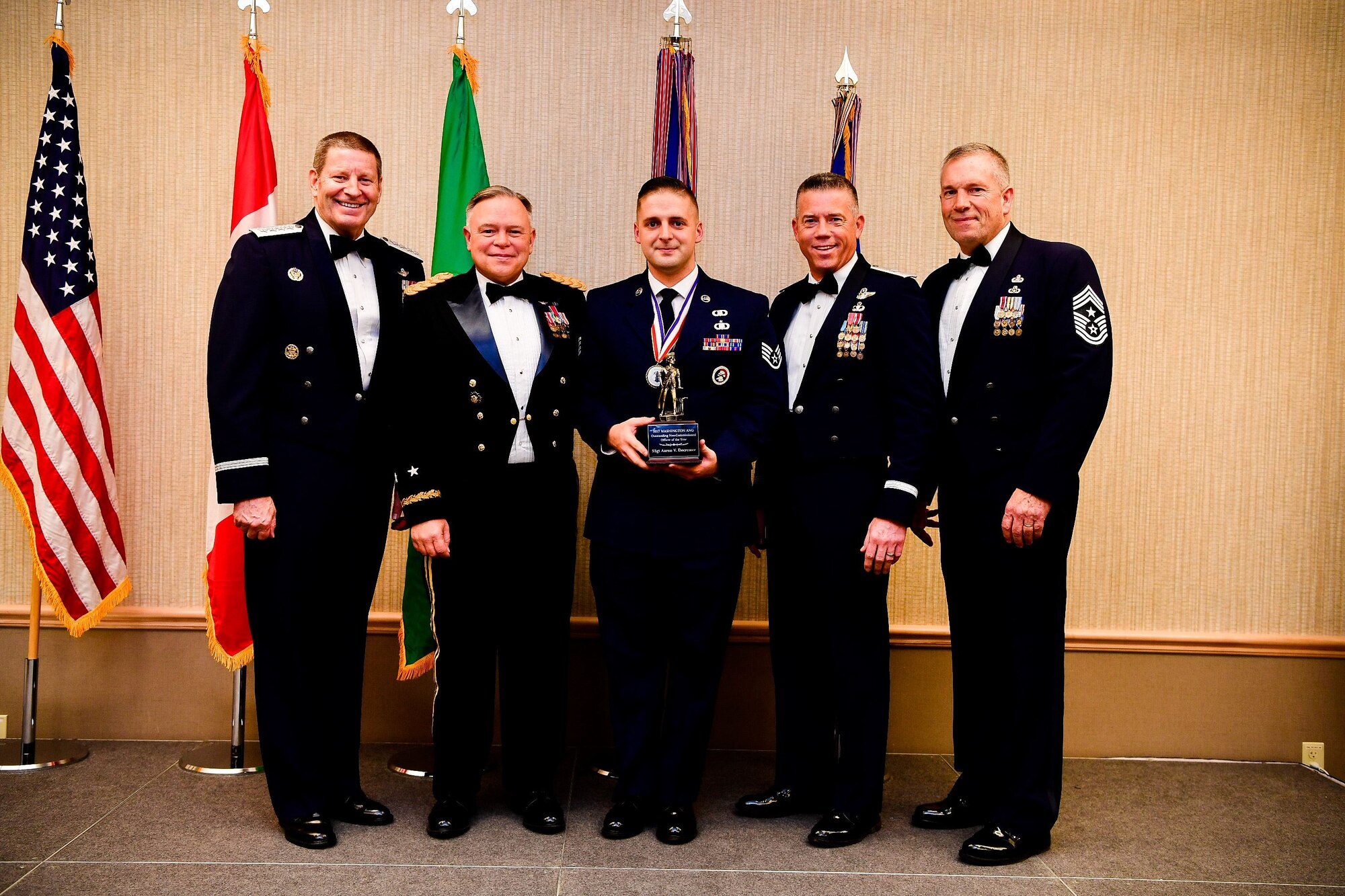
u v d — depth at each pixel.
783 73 2.99
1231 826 2.42
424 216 2.97
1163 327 3.00
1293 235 3.00
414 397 2.18
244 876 1.98
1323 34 2.98
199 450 2.95
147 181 2.92
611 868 2.06
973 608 2.33
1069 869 2.13
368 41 2.95
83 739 2.92
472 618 2.20
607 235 3.00
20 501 2.64
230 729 2.94
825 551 2.22
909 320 2.20
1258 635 3.00
